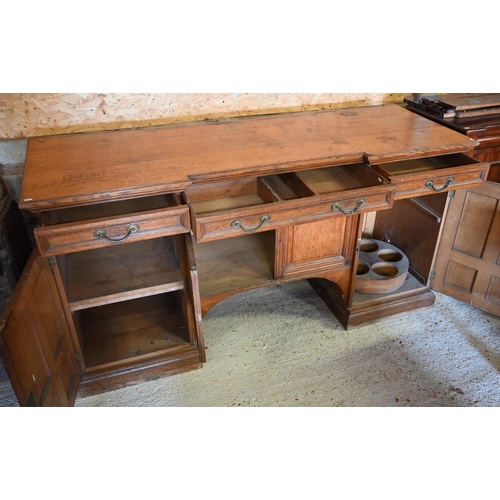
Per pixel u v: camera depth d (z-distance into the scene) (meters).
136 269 1.95
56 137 1.98
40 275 1.52
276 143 1.91
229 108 2.25
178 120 2.21
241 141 1.94
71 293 1.79
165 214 1.55
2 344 1.19
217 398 1.94
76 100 2.01
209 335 2.27
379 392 1.96
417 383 2.00
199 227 1.58
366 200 1.74
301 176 2.02
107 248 2.09
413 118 2.20
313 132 2.03
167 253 2.06
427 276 2.40
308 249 2.03
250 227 1.65
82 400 1.93
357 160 1.81
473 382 2.01
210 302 1.98
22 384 1.30
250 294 2.55
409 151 1.81
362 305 2.29
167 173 1.64
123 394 1.96
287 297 2.53
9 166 2.06
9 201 2.00
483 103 2.21
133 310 2.28
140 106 2.12
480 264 2.21
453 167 1.85
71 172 1.65
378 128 2.07
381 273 2.45
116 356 2.00
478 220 2.12
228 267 2.13
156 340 2.09
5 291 2.10
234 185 2.08
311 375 2.04
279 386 1.99
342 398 1.93
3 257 1.86
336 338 2.25
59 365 1.67
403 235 2.54
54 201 1.46
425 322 2.34
